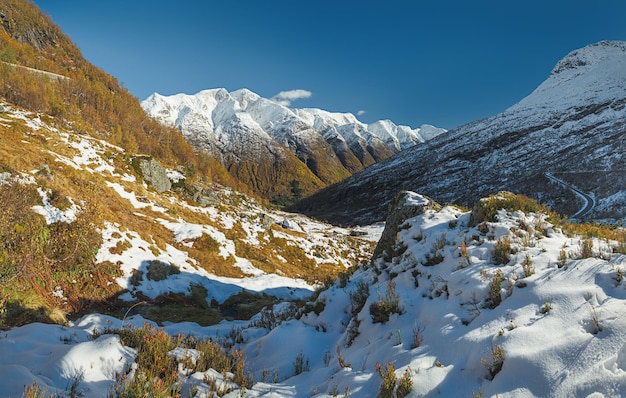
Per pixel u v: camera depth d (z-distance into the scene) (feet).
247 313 50.19
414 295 19.99
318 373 16.93
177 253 64.08
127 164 101.81
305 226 203.10
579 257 17.08
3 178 46.03
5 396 12.14
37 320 26.91
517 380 10.85
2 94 186.91
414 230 27.91
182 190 112.27
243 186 445.37
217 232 81.00
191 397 13.88
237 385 15.56
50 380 14.23
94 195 53.31
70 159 86.69
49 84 256.32
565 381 9.94
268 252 94.58
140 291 47.01
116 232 54.34
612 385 9.11
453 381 12.23
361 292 23.13
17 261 34.06
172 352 17.81
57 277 39.01
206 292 55.11
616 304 12.03
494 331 13.32
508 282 16.26
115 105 329.11
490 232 22.33
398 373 13.14
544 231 22.20
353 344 19.15
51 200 47.34
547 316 13.09
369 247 161.17
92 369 15.39
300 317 26.55
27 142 82.02
